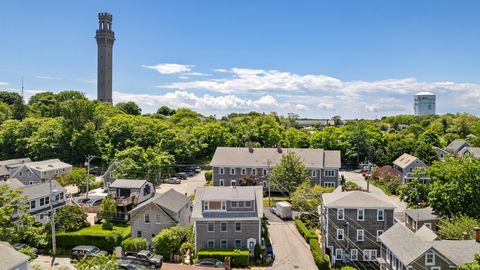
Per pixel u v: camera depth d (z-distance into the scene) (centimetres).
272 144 11762
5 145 10744
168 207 4734
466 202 4741
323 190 6153
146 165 7719
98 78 17625
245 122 14750
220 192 4734
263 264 4169
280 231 5256
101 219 5350
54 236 4331
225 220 4412
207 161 10950
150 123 11269
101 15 17450
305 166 7750
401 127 17900
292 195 6222
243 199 4528
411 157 8956
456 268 3253
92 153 10100
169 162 8800
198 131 11488
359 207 4372
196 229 4419
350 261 4369
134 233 4700
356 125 11600
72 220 4850
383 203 4384
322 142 11106
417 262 3262
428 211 5181
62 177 8194
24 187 5438
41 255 4456
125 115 12862
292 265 4116
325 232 4572
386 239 3903
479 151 10019
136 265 4031
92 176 7869
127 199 5669
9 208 3809
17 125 10962
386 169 8800
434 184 5109
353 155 10850
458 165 4981
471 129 14225
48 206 5662
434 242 3572
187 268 3625
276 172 6919
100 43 17462
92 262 2695
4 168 8775
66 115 10781
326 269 3953
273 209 6188
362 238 4391
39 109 14238
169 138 10175
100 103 15412
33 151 10188
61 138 10262
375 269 4197
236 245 4431
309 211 5634
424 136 11956
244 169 8000
